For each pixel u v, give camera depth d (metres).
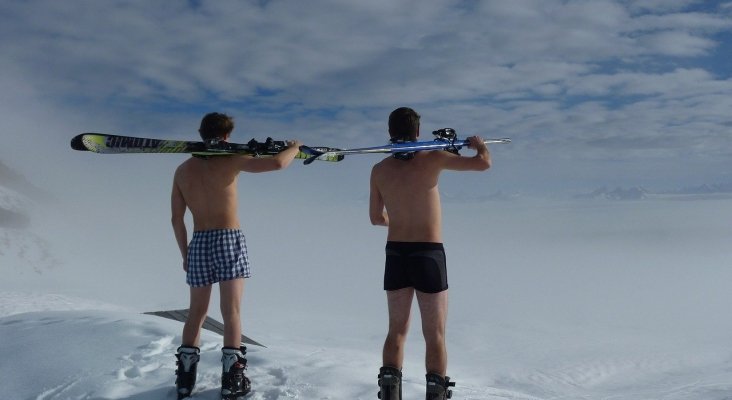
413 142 3.23
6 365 4.37
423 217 3.18
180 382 3.62
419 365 24.53
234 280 3.58
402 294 3.21
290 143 3.59
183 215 3.77
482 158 3.19
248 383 3.64
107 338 4.76
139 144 3.49
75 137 3.37
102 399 3.67
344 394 3.68
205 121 3.56
